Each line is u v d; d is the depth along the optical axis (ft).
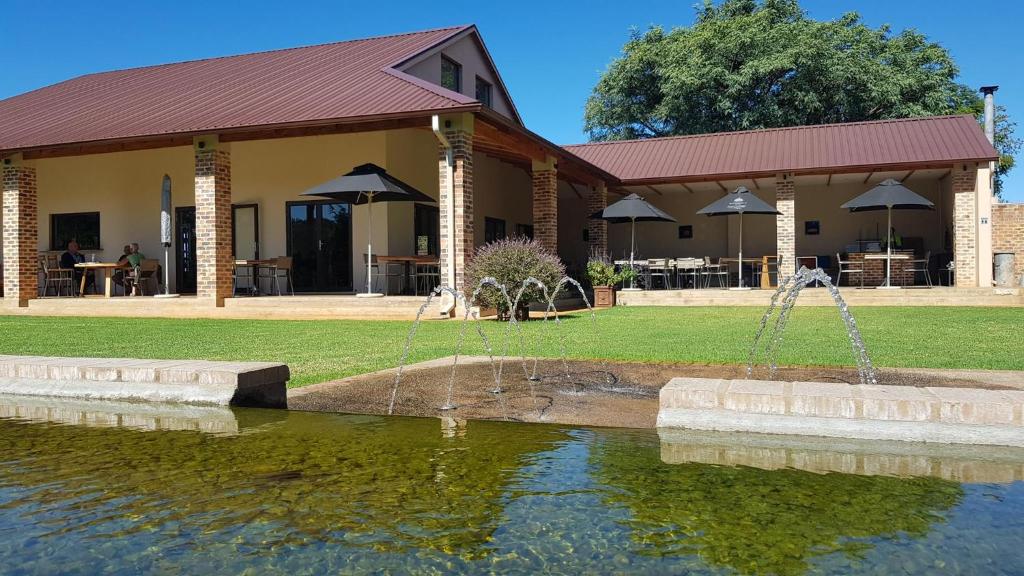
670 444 11.02
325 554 7.04
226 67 62.49
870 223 64.34
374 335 31.63
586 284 58.85
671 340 27.32
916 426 10.41
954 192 51.34
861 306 45.98
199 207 42.88
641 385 17.89
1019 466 9.48
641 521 7.75
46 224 58.85
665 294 50.98
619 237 72.38
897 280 62.34
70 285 56.49
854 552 6.86
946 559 6.67
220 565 6.81
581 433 12.07
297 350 25.95
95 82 66.44
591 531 7.49
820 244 65.82
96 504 8.63
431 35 61.62
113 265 49.11
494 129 42.14
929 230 62.85
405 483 9.30
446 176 38.83
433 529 7.64
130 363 16.22
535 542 7.23
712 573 6.43
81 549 7.25
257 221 52.31
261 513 8.23
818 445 10.59
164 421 13.47
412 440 11.76
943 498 8.34
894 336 27.55
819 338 27.17
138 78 64.64
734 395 11.39
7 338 30.58
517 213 67.56
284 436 12.16
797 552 6.88
